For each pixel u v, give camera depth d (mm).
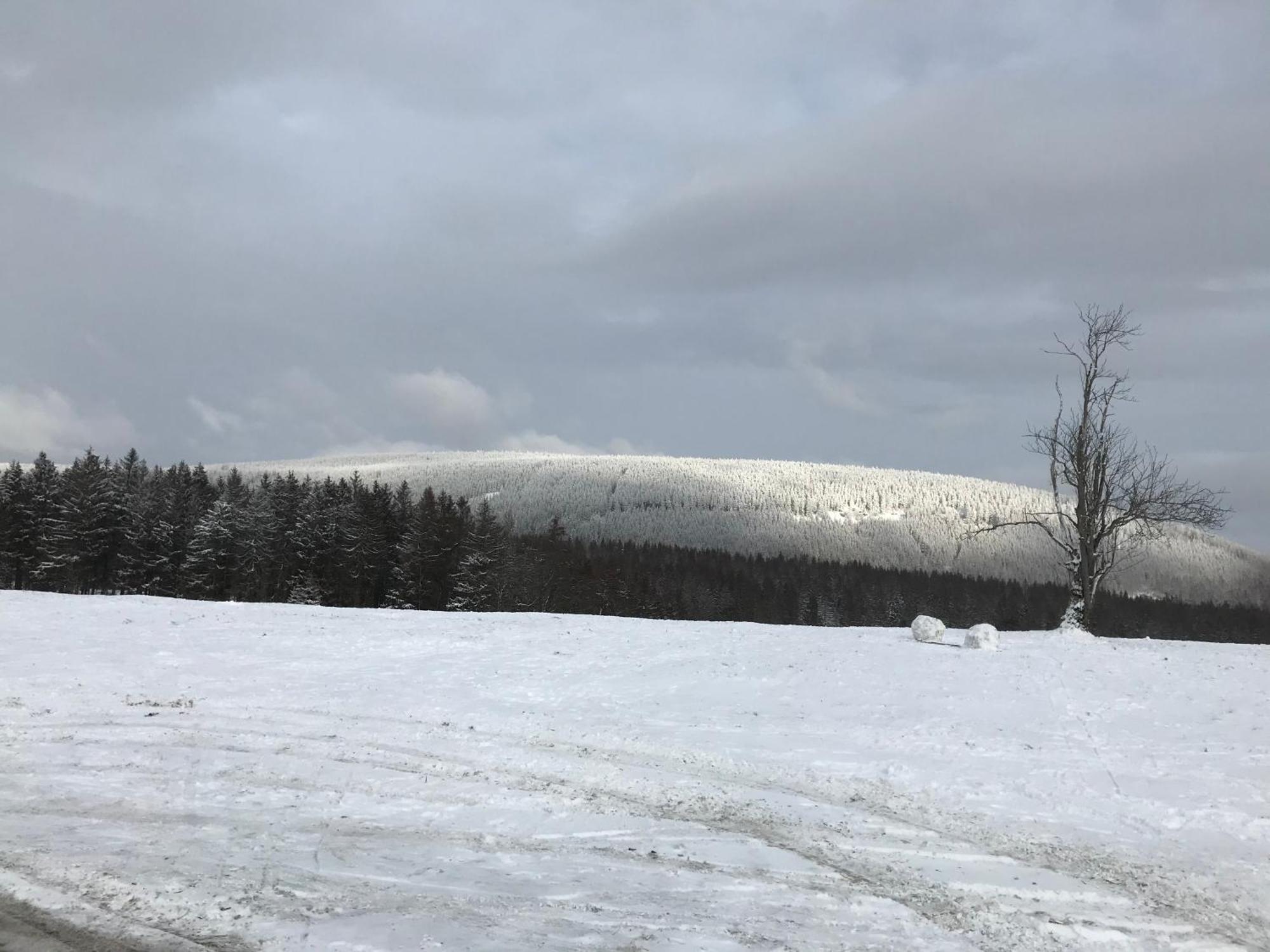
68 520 61000
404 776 11336
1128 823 9984
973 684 16469
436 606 69375
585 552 110438
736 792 10977
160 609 24344
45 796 10195
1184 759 12156
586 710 15164
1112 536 25094
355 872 8062
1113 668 17641
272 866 8117
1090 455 25047
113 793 10367
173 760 11797
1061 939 7156
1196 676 16891
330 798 10414
